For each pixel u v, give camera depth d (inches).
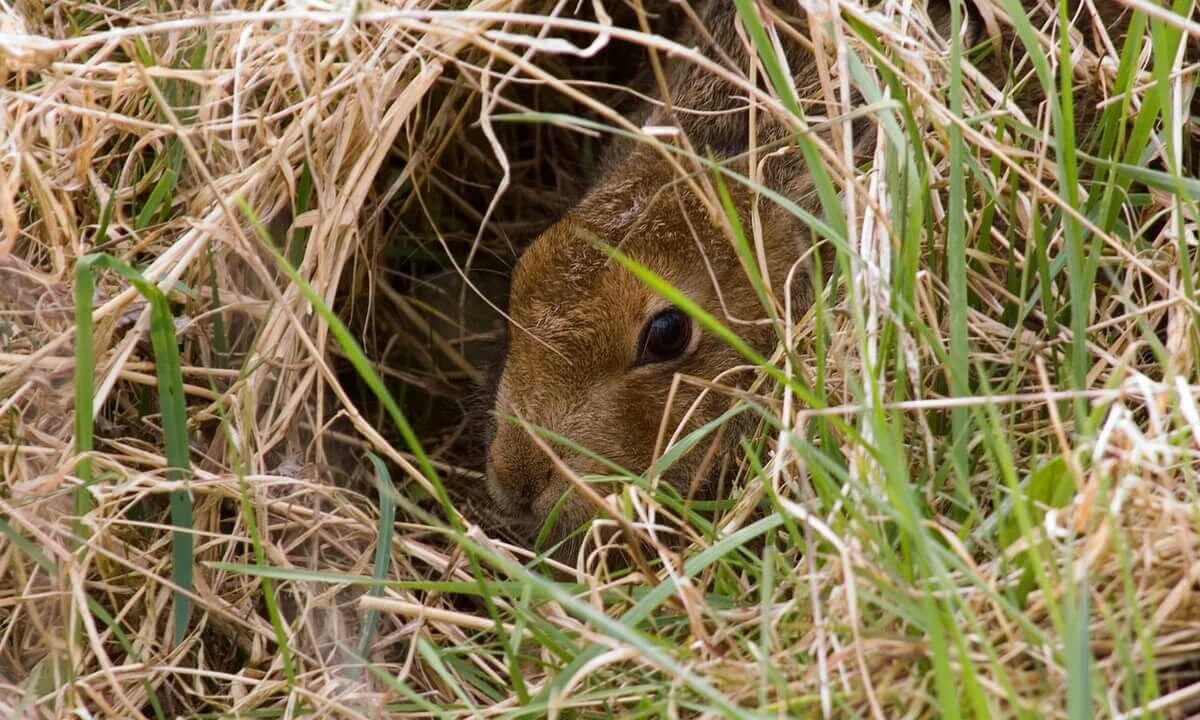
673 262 190.1
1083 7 203.8
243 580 167.2
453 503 217.3
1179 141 161.6
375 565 159.3
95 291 174.2
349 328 223.5
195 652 163.6
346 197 185.9
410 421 234.2
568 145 258.5
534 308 189.6
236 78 167.6
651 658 121.3
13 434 164.6
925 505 143.6
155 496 170.9
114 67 171.3
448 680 140.5
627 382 187.8
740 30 187.6
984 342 173.3
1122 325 170.1
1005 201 177.6
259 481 164.2
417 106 217.6
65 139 186.4
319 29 176.2
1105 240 154.2
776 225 197.5
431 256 236.1
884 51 175.2
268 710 149.4
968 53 188.7
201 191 184.1
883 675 124.5
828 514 142.2
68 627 152.3
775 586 147.9
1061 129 156.0
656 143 150.4
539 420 187.8
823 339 165.5
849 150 157.4
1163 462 135.3
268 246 141.1
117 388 179.3
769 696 129.0
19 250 182.9
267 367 180.7
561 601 128.6
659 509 157.8
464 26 158.4
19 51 159.9
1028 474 153.9
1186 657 123.3
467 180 249.1
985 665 121.5
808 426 163.9
